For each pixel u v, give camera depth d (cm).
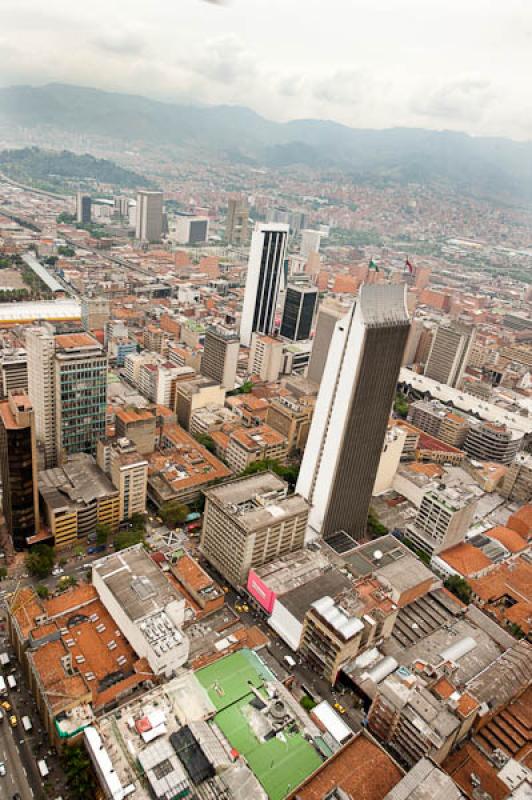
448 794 19338
